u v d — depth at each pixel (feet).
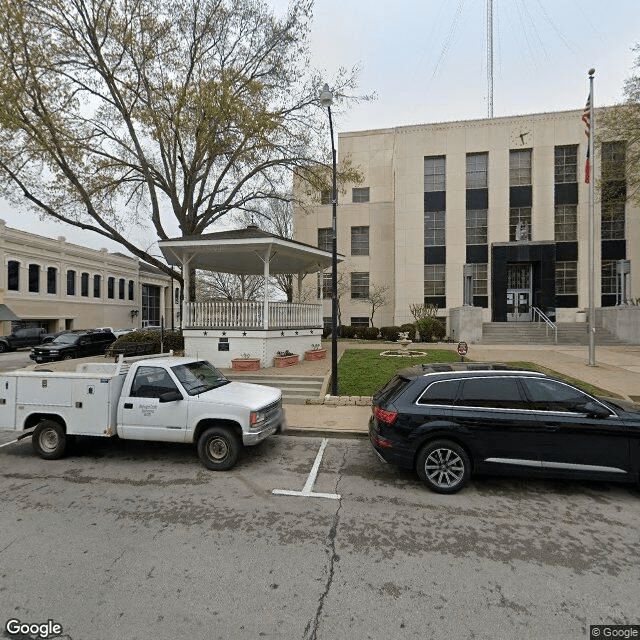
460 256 86.17
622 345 63.72
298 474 18.19
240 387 21.72
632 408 17.30
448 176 86.79
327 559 11.41
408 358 46.42
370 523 13.64
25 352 85.40
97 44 49.37
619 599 9.71
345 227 99.14
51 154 49.06
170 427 19.16
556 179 82.38
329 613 9.17
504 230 83.92
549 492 16.29
